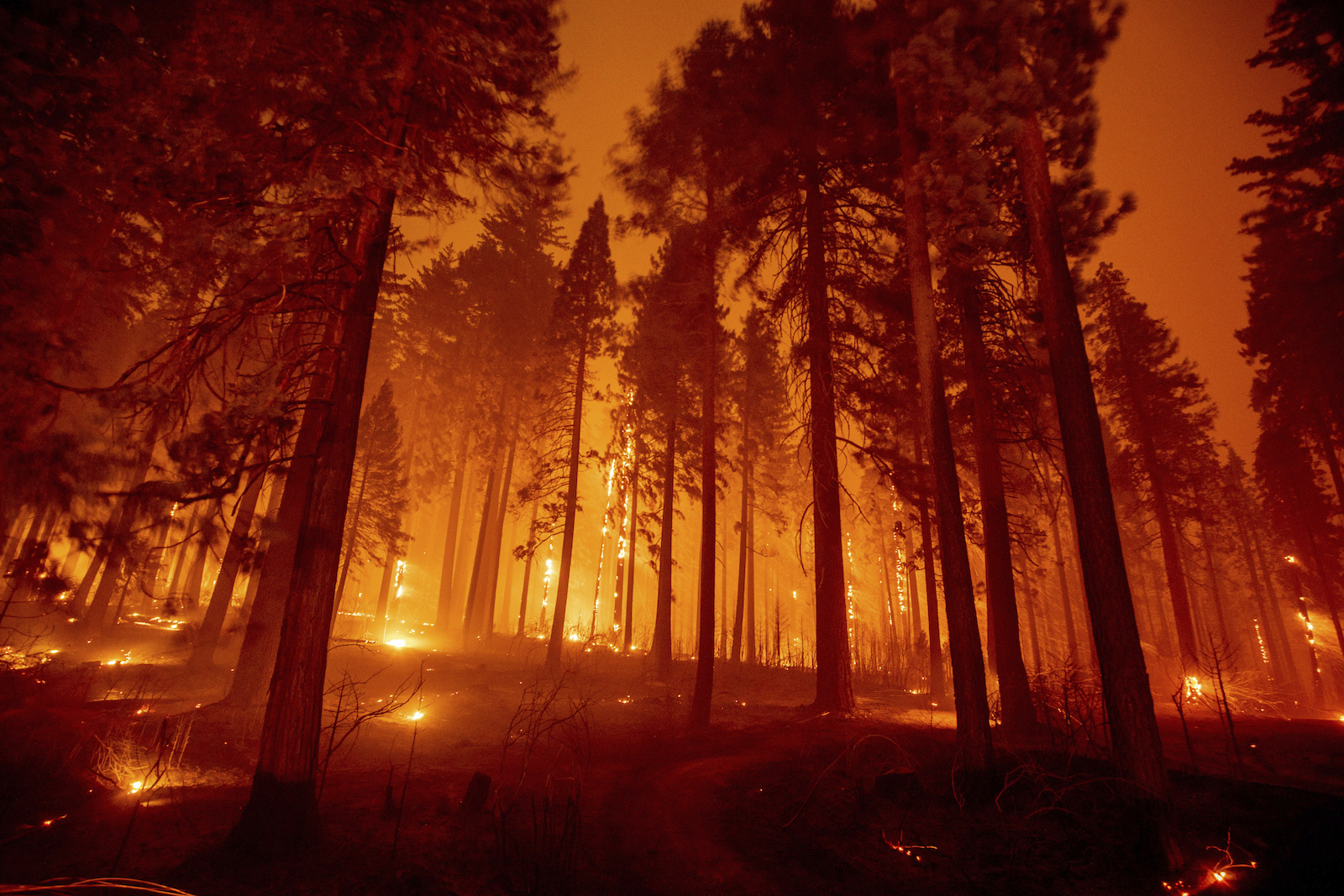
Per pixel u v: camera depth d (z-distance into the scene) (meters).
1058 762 7.38
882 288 14.16
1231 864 4.92
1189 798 6.27
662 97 13.43
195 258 5.59
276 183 6.25
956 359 15.37
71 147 5.46
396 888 4.50
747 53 14.09
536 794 7.04
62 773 5.86
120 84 5.64
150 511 5.00
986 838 5.66
